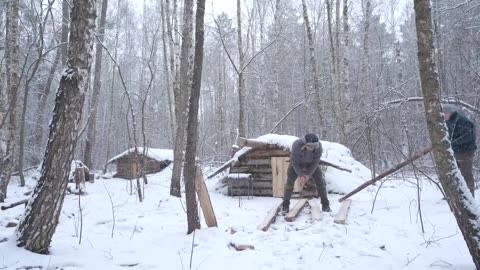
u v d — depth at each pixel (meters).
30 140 17.31
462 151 5.83
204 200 5.41
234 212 6.76
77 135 4.31
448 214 5.60
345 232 5.14
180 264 4.05
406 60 25.23
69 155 4.25
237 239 4.81
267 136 8.84
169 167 13.70
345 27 14.55
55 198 4.23
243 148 8.99
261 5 23.58
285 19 26.61
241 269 3.90
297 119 28.84
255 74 19.80
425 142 9.41
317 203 6.79
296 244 4.69
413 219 5.57
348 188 8.48
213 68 32.41
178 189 8.49
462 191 3.27
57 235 5.23
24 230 4.20
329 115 21.64
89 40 4.26
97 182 11.56
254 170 8.86
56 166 4.19
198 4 5.14
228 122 31.44
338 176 8.78
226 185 9.24
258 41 25.00
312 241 4.79
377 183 9.16
